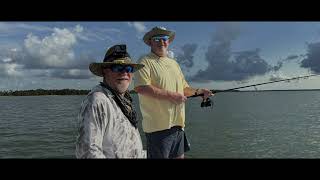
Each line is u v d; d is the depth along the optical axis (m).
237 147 13.02
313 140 14.02
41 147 13.67
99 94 2.58
